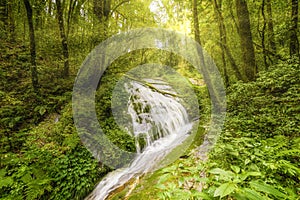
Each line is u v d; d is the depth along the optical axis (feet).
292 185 6.30
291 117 11.89
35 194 10.53
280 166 6.31
